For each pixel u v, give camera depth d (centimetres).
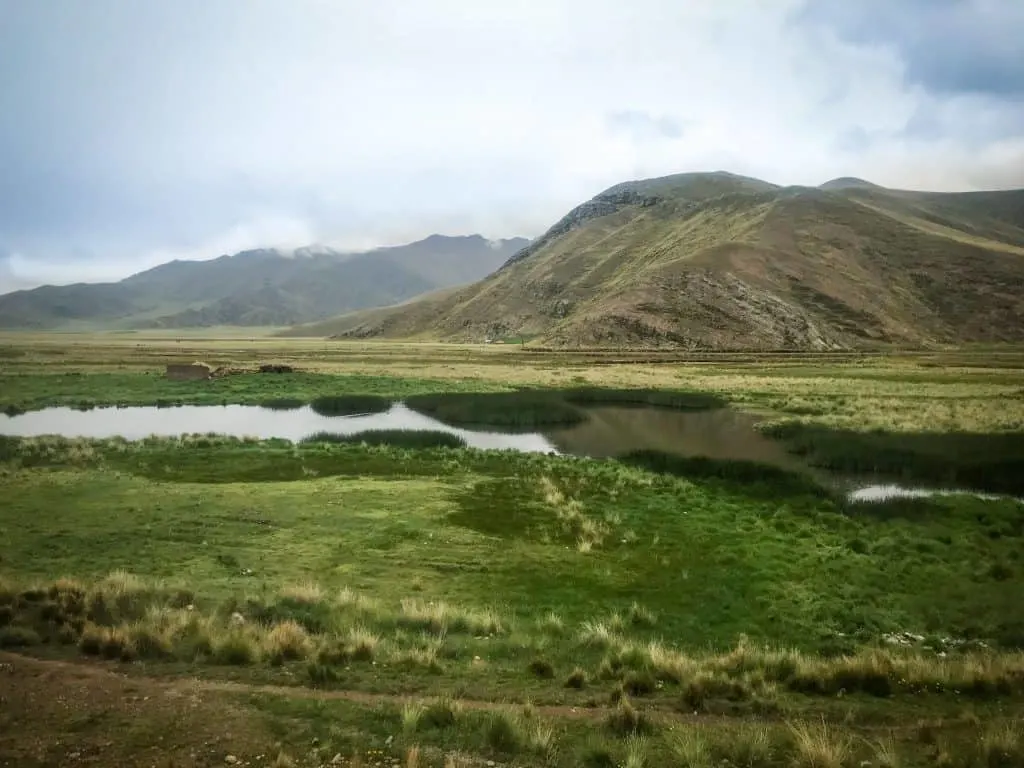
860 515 2780
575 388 7431
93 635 1273
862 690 1268
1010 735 992
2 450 3650
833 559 2253
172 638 1326
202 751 898
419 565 2062
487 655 1386
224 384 7419
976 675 1304
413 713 1008
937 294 17200
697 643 1603
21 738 911
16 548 2059
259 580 1859
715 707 1160
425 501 2817
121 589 1622
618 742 994
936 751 990
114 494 2803
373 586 1873
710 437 4772
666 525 2589
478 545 2272
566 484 3219
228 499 2752
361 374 8669
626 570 2098
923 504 2933
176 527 2336
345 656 1289
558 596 1866
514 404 6234
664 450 4281
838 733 1054
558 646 1466
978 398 6225
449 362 11119
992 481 3406
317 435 4681
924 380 7975
